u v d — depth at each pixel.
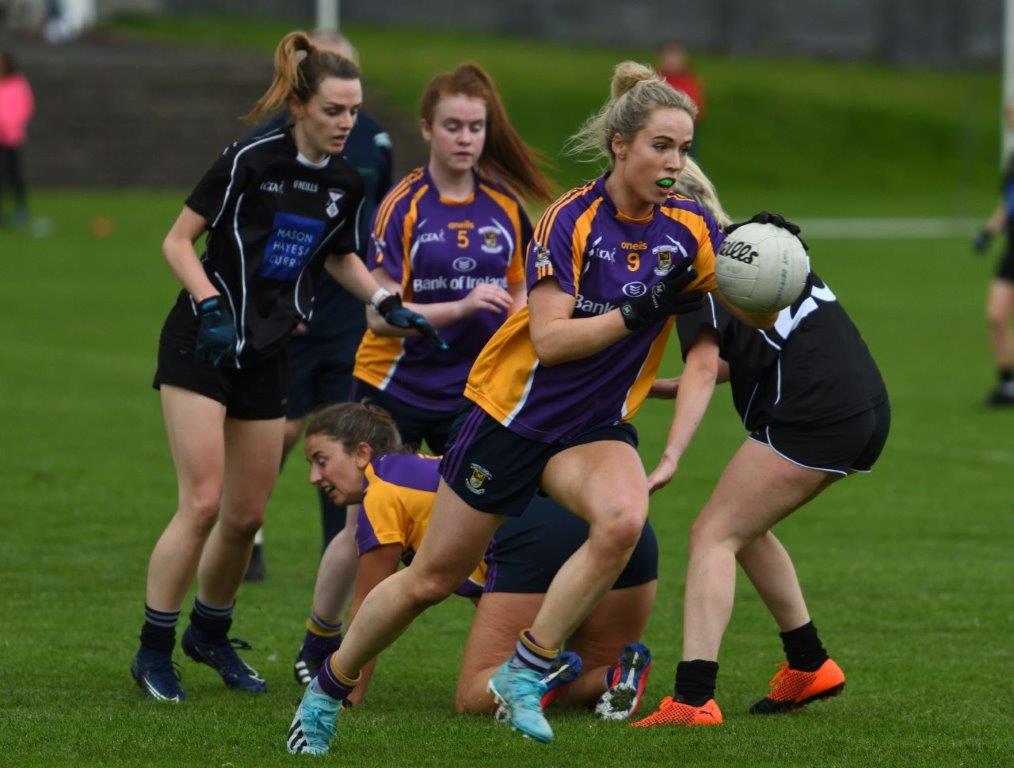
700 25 176.25
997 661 23.47
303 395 27.89
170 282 75.38
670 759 17.73
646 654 20.09
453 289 25.09
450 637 25.30
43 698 20.66
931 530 33.16
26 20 149.00
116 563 29.28
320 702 17.69
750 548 20.52
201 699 21.16
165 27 157.00
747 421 20.25
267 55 134.50
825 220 111.25
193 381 20.45
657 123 17.02
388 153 28.38
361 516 20.89
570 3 175.25
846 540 32.25
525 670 16.84
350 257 21.84
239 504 21.33
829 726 19.58
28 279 75.12
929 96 159.62
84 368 53.72
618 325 16.69
